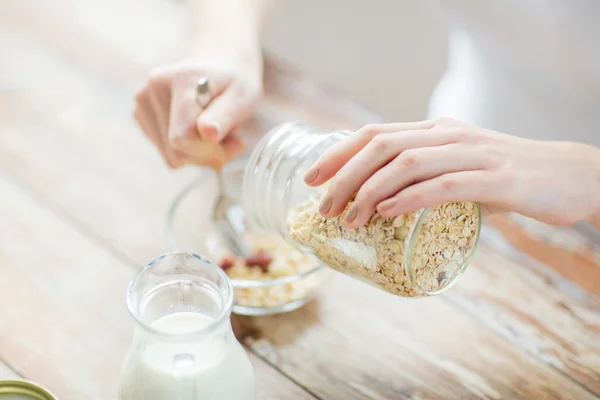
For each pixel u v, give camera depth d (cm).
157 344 54
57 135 92
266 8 99
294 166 64
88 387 66
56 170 87
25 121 94
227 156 77
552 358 69
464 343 70
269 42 165
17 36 108
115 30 111
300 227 62
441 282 60
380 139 59
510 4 89
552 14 87
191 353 54
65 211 82
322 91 100
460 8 94
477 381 67
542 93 97
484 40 96
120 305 73
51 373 67
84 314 72
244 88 77
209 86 75
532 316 72
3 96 97
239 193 80
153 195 85
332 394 66
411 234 57
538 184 62
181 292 57
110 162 89
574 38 88
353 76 162
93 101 98
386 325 71
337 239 60
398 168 57
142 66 104
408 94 160
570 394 66
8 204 82
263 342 70
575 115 96
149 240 79
